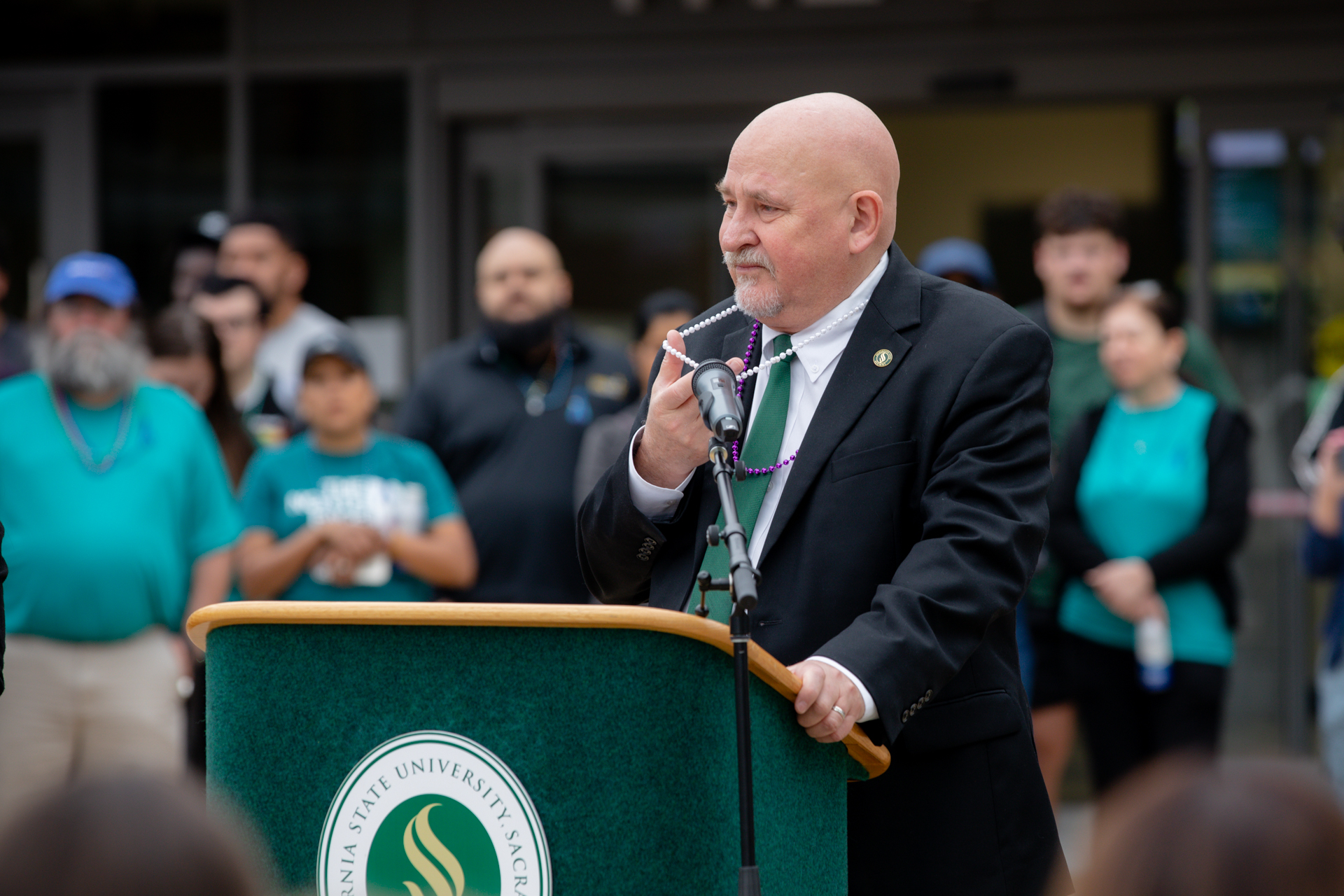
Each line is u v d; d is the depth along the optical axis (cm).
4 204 1534
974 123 1656
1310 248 1355
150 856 196
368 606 374
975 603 433
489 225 1485
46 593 872
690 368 523
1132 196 1605
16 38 1527
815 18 1402
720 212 1439
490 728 372
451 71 1460
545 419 1088
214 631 391
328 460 977
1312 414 1355
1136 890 208
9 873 195
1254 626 1348
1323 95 1347
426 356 1466
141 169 1518
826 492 473
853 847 477
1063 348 1023
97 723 885
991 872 465
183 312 1038
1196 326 1366
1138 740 927
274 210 1220
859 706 407
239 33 1486
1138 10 1361
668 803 369
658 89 1426
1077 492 944
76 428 897
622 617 363
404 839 376
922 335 484
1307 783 213
